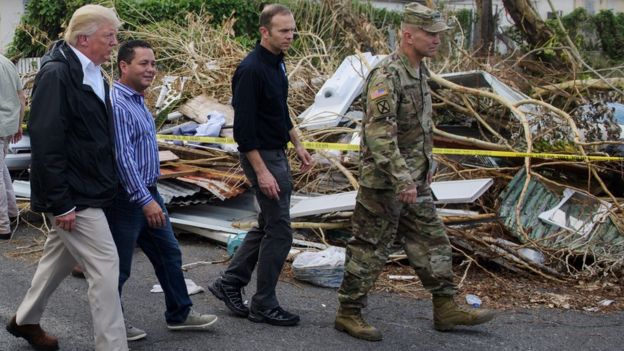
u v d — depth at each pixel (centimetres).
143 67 417
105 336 376
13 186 770
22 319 411
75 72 371
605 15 1944
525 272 586
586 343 456
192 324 450
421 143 442
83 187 376
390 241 449
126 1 1329
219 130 776
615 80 840
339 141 750
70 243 380
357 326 453
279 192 448
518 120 725
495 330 473
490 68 873
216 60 925
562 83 848
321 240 632
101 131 381
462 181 625
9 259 613
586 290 558
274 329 463
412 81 433
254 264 481
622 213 630
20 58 1331
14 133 670
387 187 434
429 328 473
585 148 691
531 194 644
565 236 606
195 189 687
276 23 434
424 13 422
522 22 1013
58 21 1461
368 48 1053
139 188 402
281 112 447
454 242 586
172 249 440
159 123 814
